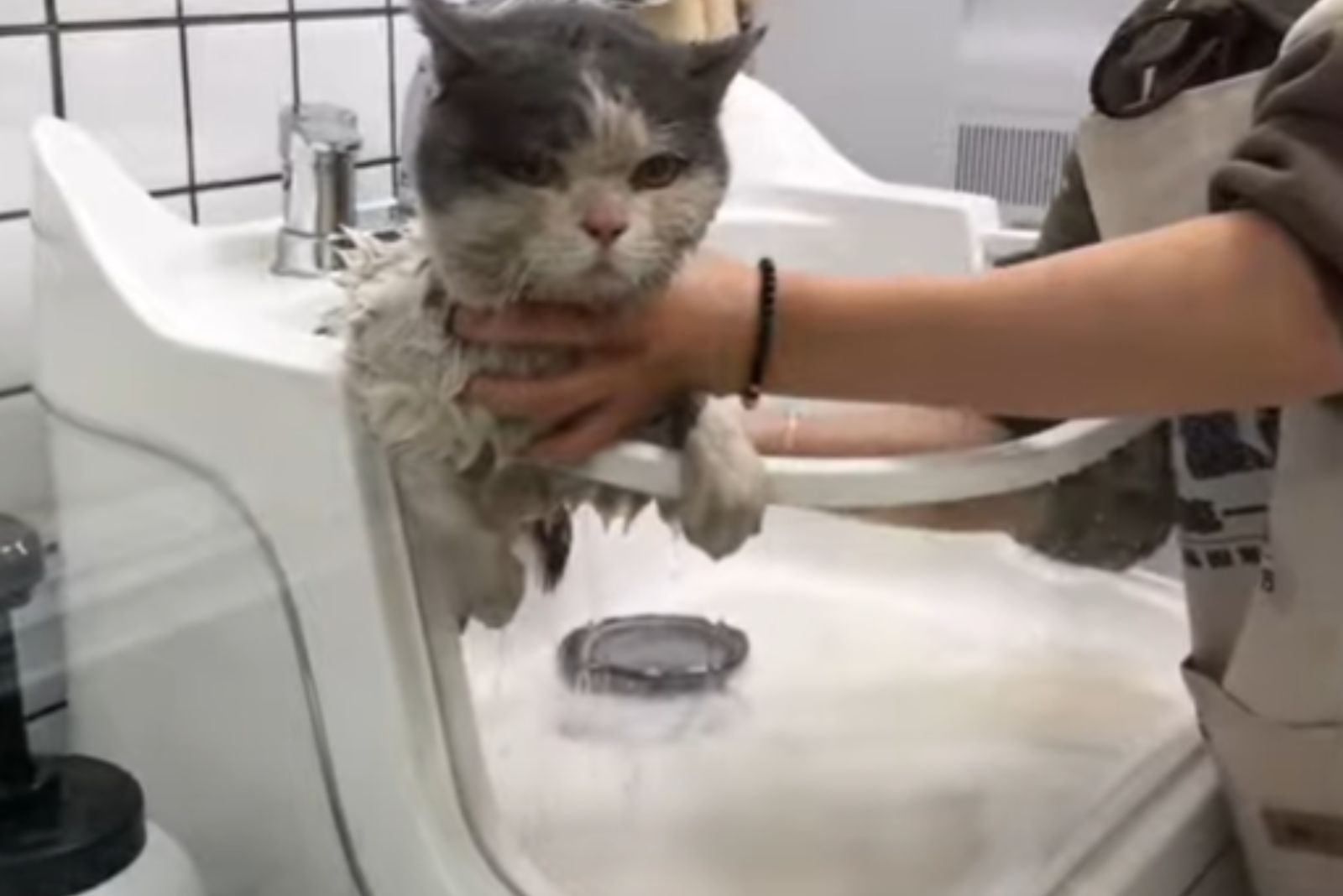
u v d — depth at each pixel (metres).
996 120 1.52
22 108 0.96
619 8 0.90
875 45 1.55
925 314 0.69
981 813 0.88
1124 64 0.87
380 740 0.75
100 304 0.81
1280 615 0.81
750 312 0.68
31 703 0.85
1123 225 0.87
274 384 0.72
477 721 0.80
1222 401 0.70
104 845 0.79
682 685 0.97
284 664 0.77
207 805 0.84
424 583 0.74
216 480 0.77
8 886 0.77
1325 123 0.68
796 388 0.70
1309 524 0.78
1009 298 0.69
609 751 0.91
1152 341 0.68
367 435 0.71
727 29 1.21
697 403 0.70
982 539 1.11
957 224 1.19
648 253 0.65
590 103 0.63
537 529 0.80
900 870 0.82
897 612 1.09
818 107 1.58
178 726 0.84
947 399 0.70
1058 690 1.01
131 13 1.01
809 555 1.13
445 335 0.68
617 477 0.69
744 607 1.08
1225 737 0.86
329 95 1.14
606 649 0.99
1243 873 0.93
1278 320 0.68
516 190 0.63
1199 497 0.85
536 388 0.67
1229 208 0.72
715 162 0.67
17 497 0.89
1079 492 0.92
